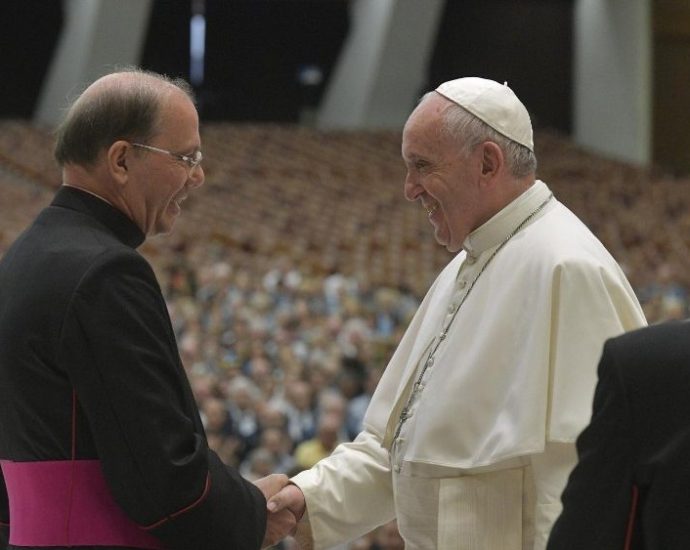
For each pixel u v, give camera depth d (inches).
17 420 160.6
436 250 1322.6
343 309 954.1
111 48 1892.2
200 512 156.1
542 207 191.6
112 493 155.6
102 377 153.7
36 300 157.6
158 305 160.9
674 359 125.6
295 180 1679.4
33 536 160.1
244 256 1178.6
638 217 1556.3
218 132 1883.6
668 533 121.8
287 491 205.9
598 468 126.5
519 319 183.0
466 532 181.9
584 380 173.6
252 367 773.3
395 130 1932.8
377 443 211.6
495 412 182.2
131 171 167.9
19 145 1780.3
